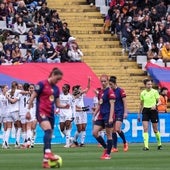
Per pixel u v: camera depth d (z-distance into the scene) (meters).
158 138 73.06
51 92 47.84
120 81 100.81
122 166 48.81
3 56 94.00
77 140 80.56
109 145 56.69
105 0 114.00
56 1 112.44
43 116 47.56
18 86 78.69
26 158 58.03
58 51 97.75
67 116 78.88
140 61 103.31
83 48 105.94
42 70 92.50
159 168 47.09
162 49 103.19
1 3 101.25
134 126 88.06
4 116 77.44
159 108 91.06
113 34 108.12
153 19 107.75
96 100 80.50
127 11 108.50
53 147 77.94
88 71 95.19
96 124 57.50
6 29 99.25
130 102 98.12
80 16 110.81
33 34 98.81
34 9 103.62
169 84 98.62
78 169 46.06
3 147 76.88
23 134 77.81
